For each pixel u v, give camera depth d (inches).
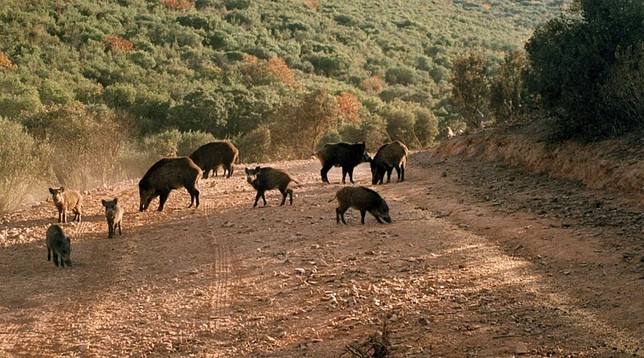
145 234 556.7
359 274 404.2
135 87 2304.4
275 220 569.9
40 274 457.4
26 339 344.5
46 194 791.1
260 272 428.1
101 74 2450.8
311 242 489.4
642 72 615.8
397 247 458.6
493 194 606.5
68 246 475.8
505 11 6087.6
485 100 1339.8
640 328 290.0
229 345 321.7
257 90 2202.3
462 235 478.9
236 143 1473.9
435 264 413.1
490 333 298.5
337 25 4175.7
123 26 3078.2
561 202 538.3
